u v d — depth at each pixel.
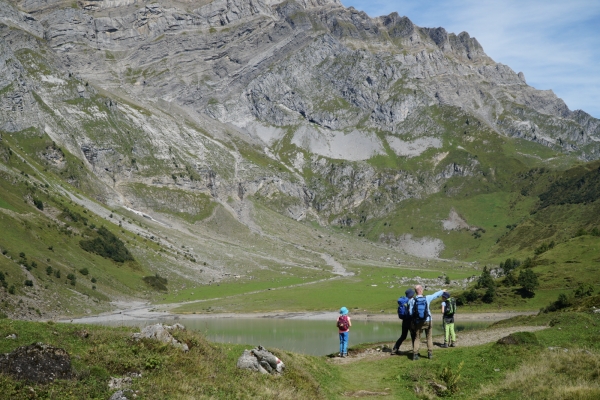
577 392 21.58
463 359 29.84
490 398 23.67
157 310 157.25
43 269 147.88
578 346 30.62
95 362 20.12
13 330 21.36
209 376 21.36
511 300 136.88
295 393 22.86
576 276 137.88
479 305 138.38
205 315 150.75
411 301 31.58
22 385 16.91
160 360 21.08
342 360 33.59
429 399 24.41
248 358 24.25
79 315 134.12
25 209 189.62
